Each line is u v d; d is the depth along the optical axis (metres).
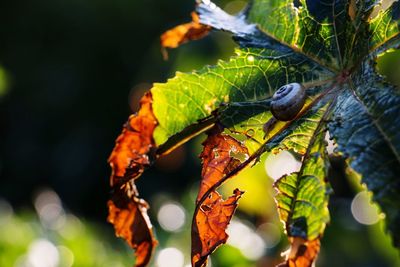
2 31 7.25
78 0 7.02
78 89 6.95
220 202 0.93
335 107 0.93
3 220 1.86
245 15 0.99
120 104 6.88
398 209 0.87
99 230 2.39
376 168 0.88
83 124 6.80
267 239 1.57
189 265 1.57
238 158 0.95
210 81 0.96
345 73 0.94
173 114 0.97
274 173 1.39
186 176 4.45
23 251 1.75
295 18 0.96
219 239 0.93
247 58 0.96
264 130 0.94
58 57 7.18
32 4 7.22
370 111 0.90
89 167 6.20
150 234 0.99
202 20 1.01
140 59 6.87
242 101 0.96
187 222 1.79
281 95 0.93
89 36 7.05
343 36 0.94
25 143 6.77
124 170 0.98
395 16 0.92
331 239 1.89
